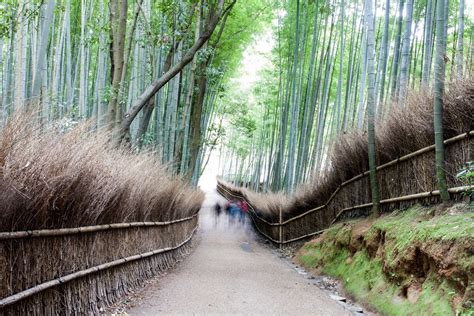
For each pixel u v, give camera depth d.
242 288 5.70
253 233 16.61
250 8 13.56
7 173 2.67
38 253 3.19
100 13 9.85
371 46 6.32
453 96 4.68
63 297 3.54
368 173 6.97
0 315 2.73
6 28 7.05
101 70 8.10
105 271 4.45
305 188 10.56
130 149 6.99
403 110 5.81
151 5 10.86
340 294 5.59
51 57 10.96
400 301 4.22
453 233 3.74
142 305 4.62
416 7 9.26
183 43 10.52
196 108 13.27
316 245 8.34
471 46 4.66
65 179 3.28
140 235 5.79
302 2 12.45
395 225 5.06
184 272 6.90
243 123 19.58
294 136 13.02
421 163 5.35
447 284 3.61
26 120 3.00
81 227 3.81
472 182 4.40
